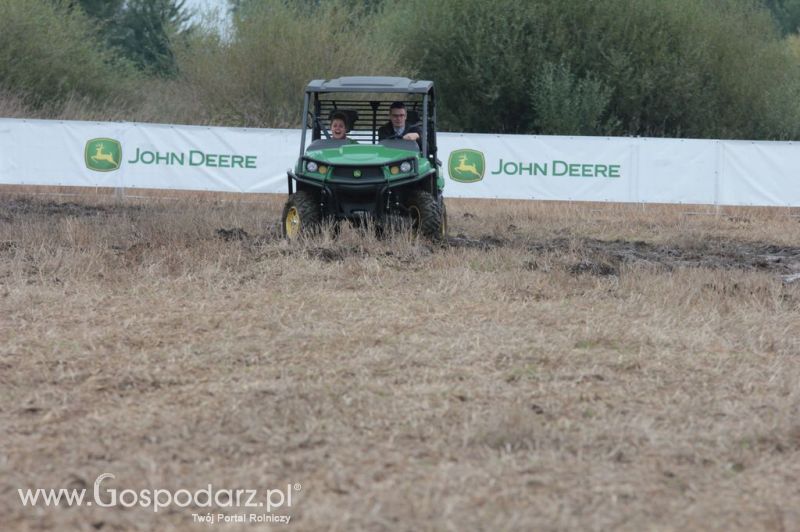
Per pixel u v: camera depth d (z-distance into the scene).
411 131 29.42
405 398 13.73
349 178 27.31
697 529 9.71
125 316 18.44
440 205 29.72
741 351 17.03
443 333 17.42
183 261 23.33
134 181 43.88
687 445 12.02
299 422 12.55
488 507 10.06
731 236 37.06
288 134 43.84
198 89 61.53
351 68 60.94
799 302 21.36
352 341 16.73
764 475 11.23
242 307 19.27
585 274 23.44
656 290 21.50
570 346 16.73
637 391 14.41
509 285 21.75
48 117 57.38
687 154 43.41
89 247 25.34
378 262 23.92
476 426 12.46
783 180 43.34
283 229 28.48
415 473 10.97
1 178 43.59
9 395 13.80
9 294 20.00
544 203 43.78
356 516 9.75
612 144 43.47
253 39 60.38
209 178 44.00
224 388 14.16
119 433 12.23
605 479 10.91
